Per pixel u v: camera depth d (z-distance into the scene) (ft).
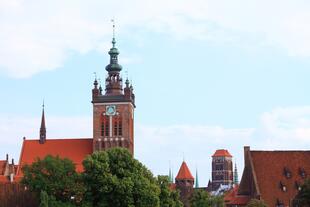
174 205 622.95
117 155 549.54
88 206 520.42
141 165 563.89
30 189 535.19
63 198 547.90
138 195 533.55
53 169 553.23
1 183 509.35
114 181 525.34
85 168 538.88
